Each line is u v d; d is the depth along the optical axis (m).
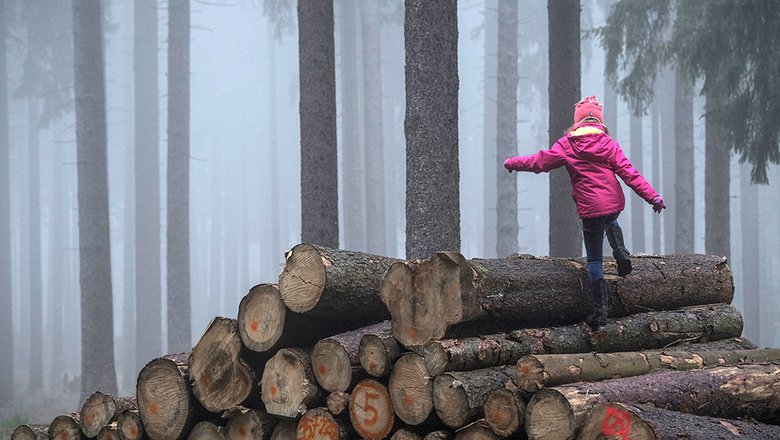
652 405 5.00
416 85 8.95
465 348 5.07
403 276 5.34
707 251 18.55
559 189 12.50
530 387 4.77
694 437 4.38
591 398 4.61
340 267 5.48
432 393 4.95
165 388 5.73
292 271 5.48
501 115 22.41
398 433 5.09
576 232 12.49
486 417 4.80
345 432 5.27
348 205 29.55
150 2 28.20
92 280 17.70
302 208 11.07
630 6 19.61
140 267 26.22
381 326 5.68
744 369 5.82
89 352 17.39
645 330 6.47
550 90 12.84
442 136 8.89
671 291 6.94
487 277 5.49
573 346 5.81
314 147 11.02
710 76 17.38
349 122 29.84
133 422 5.85
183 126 21.19
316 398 5.37
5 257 29.95
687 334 6.79
